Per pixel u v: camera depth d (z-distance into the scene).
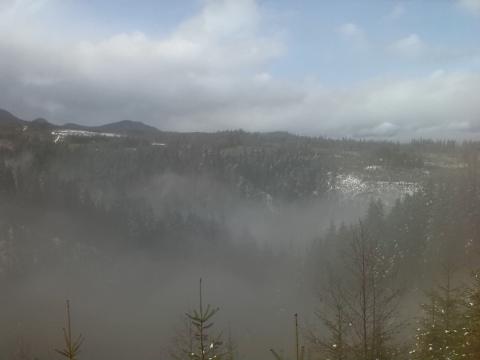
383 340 14.06
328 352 14.41
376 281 14.81
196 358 11.52
